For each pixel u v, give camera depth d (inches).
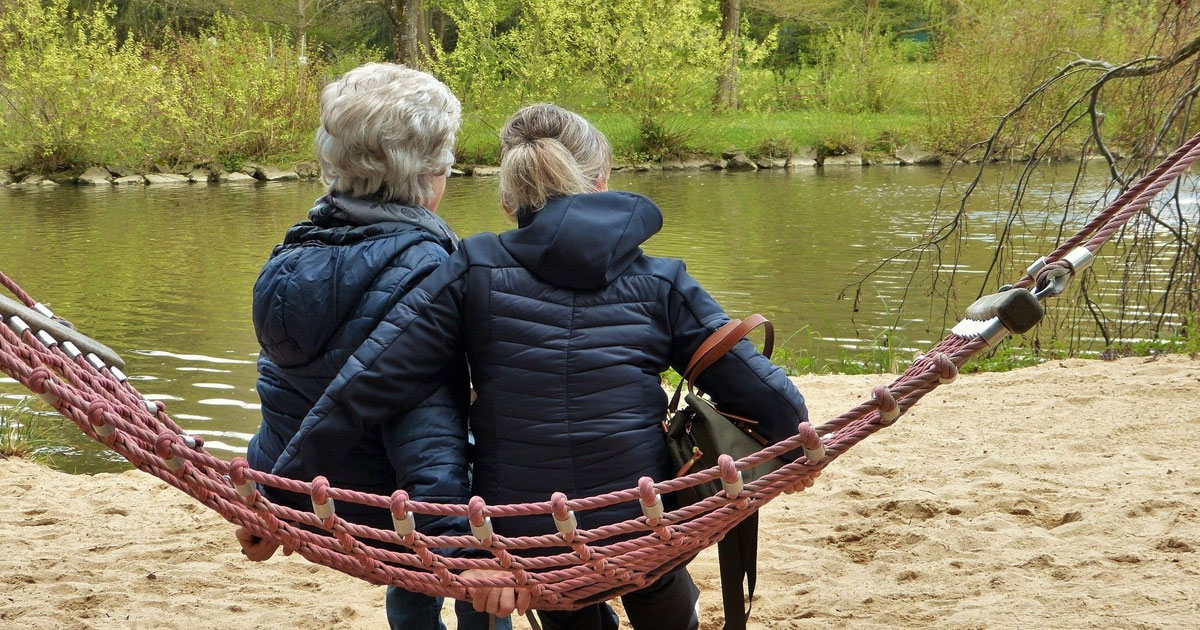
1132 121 383.2
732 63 1363.2
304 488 96.9
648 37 1278.3
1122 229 386.6
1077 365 309.6
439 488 101.3
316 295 104.6
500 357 103.3
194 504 211.0
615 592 104.2
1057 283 95.7
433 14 2007.9
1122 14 529.3
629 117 1332.4
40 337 108.2
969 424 247.3
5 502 211.6
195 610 158.4
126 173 1133.7
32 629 150.4
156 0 1653.5
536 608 104.3
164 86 1165.1
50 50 1095.0
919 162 1289.4
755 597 160.1
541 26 1307.8
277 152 1213.1
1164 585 152.3
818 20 1637.6
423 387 103.4
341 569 100.7
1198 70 355.6
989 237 685.9
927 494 198.4
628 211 105.0
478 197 960.9
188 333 449.7
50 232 752.3
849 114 1433.3
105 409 94.3
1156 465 211.3
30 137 1109.1
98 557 180.5
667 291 105.2
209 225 789.2
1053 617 145.2
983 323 95.3
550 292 103.7
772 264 615.5
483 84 1294.3
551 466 102.5
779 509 196.7
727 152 1280.8
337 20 1777.8
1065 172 1022.4
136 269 603.2
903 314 486.3
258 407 342.3
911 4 1791.3
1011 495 194.5
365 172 108.0
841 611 153.2
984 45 1081.4
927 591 157.1
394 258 105.7
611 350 102.8
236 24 1480.1
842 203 897.5
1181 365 293.1
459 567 99.7
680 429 105.1
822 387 302.8
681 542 99.4
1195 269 362.9
